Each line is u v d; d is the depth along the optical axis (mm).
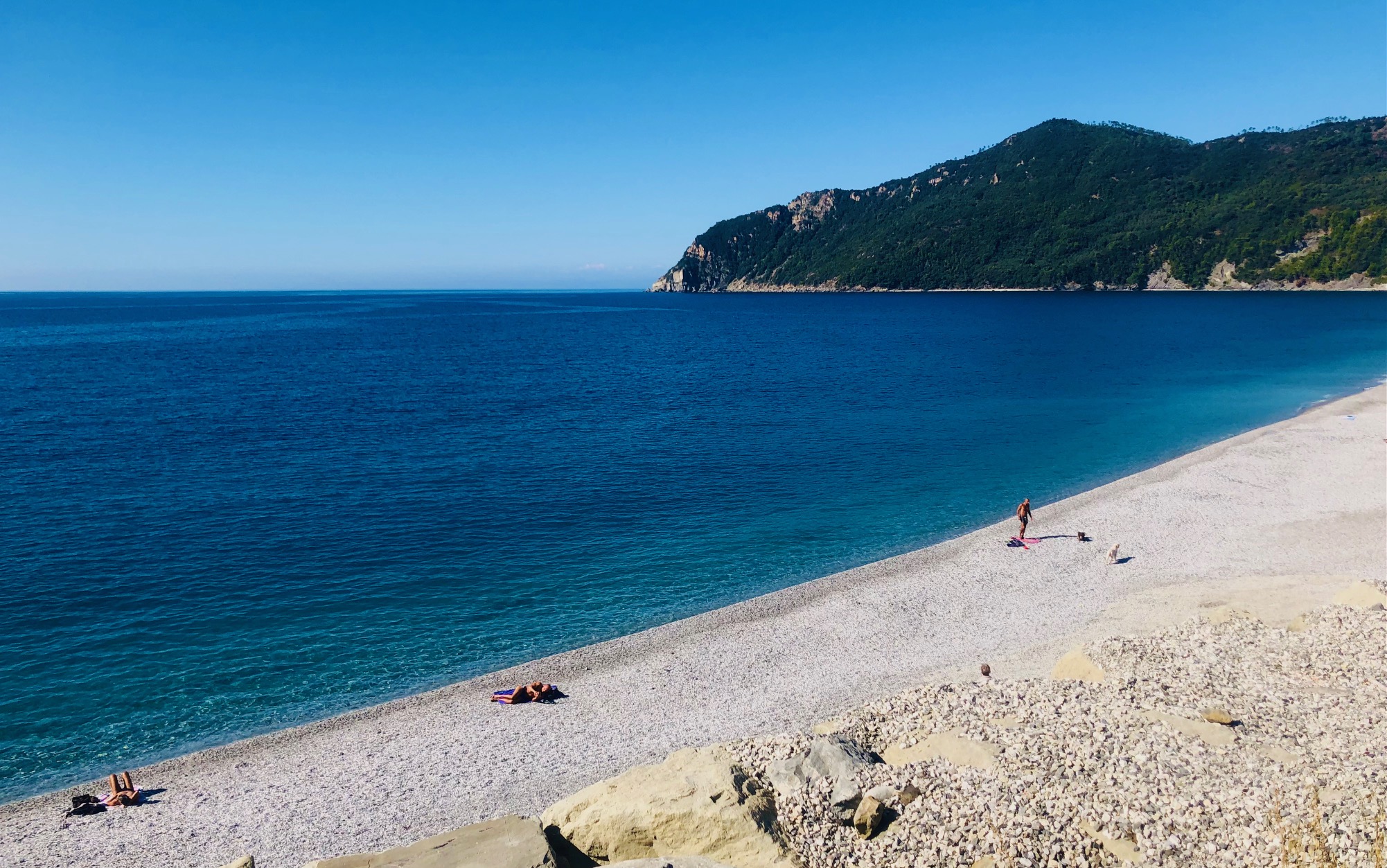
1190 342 124188
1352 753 14953
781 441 57719
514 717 22281
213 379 90062
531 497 43469
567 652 26281
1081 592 30047
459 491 44312
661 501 42938
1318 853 11594
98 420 63656
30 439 56344
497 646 26812
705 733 21188
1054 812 13875
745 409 71375
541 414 68750
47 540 35469
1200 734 16203
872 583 31484
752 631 27500
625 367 104875
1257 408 67750
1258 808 13172
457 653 26375
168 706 22969
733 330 175625
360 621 28547
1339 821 12328
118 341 140875
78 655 25609
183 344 135250
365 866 13008
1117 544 32594
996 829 13602
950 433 59938
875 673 24297
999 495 43875
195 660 25531
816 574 33031
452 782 19203
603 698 23281
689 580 32500
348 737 21312
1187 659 20828
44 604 29094
